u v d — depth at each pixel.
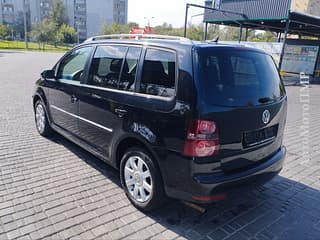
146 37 3.35
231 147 2.63
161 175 2.80
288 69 21.75
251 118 2.75
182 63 2.61
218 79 2.59
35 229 2.74
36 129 5.82
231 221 3.02
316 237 2.81
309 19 17.72
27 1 90.69
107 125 3.40
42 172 3.92
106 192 3.46
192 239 2.71
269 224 2.99
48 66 20.00
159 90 2.77
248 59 2.94
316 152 5.17
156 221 2.95
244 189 2.76
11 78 13.30
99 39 3.97
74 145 4.96
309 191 3.72
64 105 4.38
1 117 6.64
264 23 20.84
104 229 2.79
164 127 2.64
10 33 75.69
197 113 2.43
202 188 2.50
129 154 3.12
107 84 3.45
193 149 2.47
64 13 75.88
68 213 3.01
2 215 2.93
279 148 3.38
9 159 4.30
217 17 20.81
